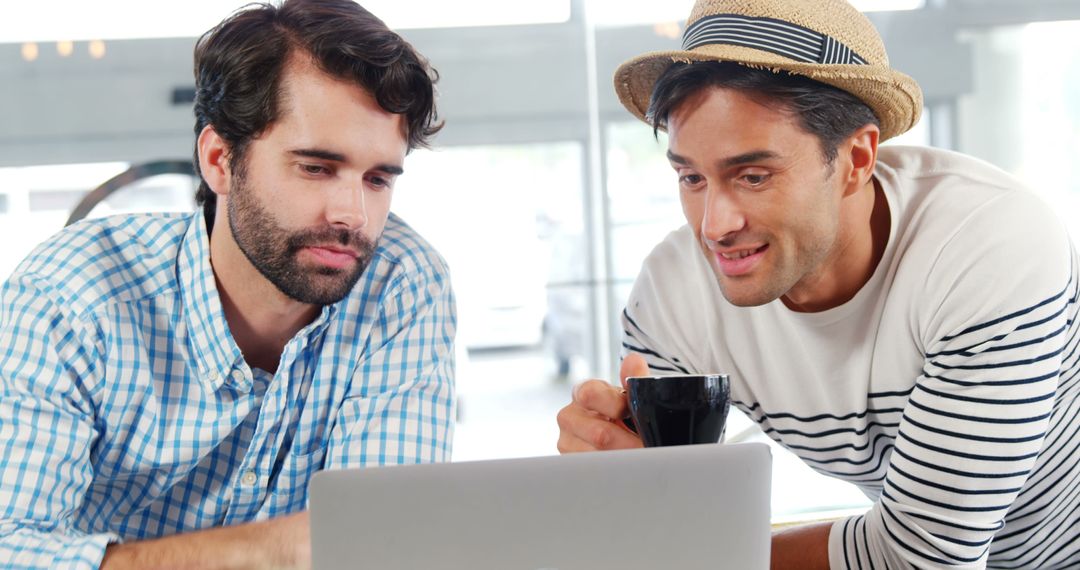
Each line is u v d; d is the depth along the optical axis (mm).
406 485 850
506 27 4840
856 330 1339
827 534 1264
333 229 1292
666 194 4977
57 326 1313
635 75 1329
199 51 1337
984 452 1185
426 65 1347
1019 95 4902
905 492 1210
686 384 1002
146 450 1379
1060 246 1228
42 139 4531
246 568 1192
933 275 1250
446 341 1474
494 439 4926
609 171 4941
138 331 1373
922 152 1386
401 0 4754
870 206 1313
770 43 1170
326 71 1267
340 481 844
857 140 1238
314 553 850
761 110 1153
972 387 1201
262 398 1413
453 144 4836
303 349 1412
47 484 1255
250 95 1275
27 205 4539
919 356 1296
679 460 868
